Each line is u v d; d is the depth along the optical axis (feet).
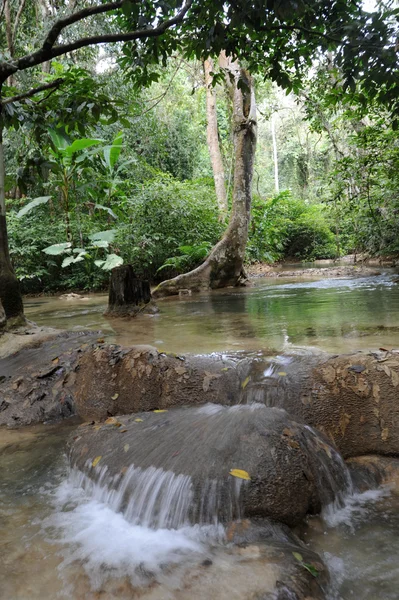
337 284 32.76
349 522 6.95
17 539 6.70
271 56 16.29
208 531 6.61
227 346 12.82
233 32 15.19
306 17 13.62
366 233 45.83
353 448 8.79
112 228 43.09
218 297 29.50
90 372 12.35
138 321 20.17
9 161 42.73
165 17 14.03
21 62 14.85
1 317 16.30
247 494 6.81
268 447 7.42
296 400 9.28
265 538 6.41
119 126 50.67
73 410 12.23
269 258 58.49
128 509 7.33
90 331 16.61
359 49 13.08
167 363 11.21
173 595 5.37
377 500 7.54
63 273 42.78
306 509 6.98
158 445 8.21
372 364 9.10
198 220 43.91
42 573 5.90
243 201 36.86
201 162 81.46
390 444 8.57
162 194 41.11
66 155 36.86
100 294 39.04
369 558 6.06
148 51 15.92
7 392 12.80
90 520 7.22
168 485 7.20
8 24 38.27
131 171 52.26
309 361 9.81
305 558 5.91
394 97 14.83
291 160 121.39
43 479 8.68
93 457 8.58
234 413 8.84
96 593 5.49
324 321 16.69
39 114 18.70
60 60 45.47
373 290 27.32
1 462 9.55
